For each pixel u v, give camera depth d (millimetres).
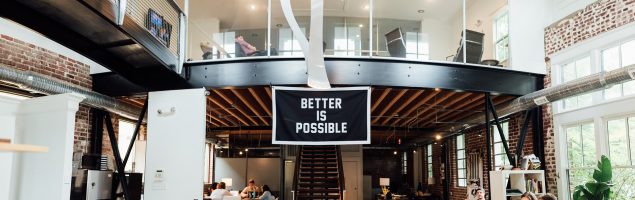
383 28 8336
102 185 8258
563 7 8703
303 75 7766
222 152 18109
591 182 6902
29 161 5391
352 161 18672
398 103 10500
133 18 6699
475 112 11016
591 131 8062
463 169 14164
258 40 8141
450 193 15047
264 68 7855
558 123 8805
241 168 18062
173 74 8102
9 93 7562
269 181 18031
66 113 5297
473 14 8750
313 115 7688
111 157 10039
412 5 8539
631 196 7090
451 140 15062
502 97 9328
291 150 18188
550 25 9000
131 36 6172
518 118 10234
